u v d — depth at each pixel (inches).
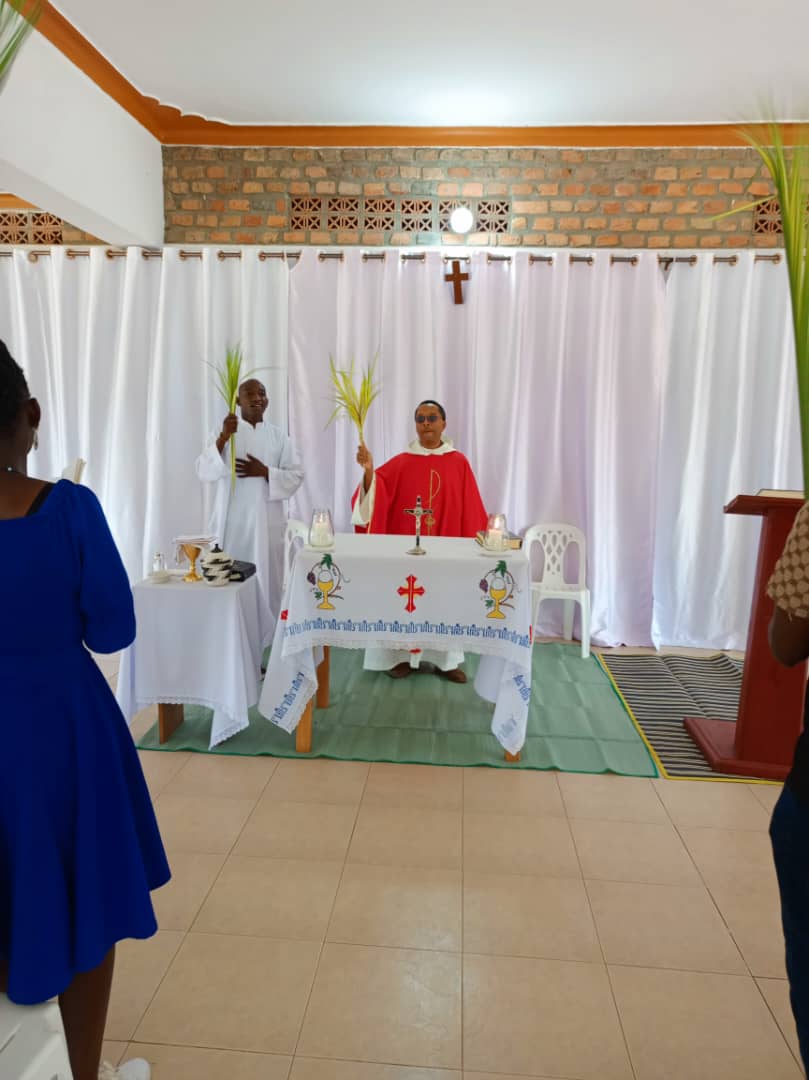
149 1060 68.1
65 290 197.6
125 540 201.8
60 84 144.5
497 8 127.6
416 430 187.9
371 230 194.2
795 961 51.6
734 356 189.2
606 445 192.4
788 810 51.8
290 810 112.3
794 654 52.1
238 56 147.9
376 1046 70.1
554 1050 70.0
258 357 194.5
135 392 196.9
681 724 145.9
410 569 125.4
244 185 194.1
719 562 196.9
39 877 49.3
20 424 50.8
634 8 126.7
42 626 50.1
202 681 128.9
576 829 108.3
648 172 188.2
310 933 85.4
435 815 111.6
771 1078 67.4
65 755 51.0
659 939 85.4
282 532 170.4
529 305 191.5
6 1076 40.6
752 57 144.0
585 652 184.2
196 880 94.8
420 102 170.4
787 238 76.6
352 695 157.4
